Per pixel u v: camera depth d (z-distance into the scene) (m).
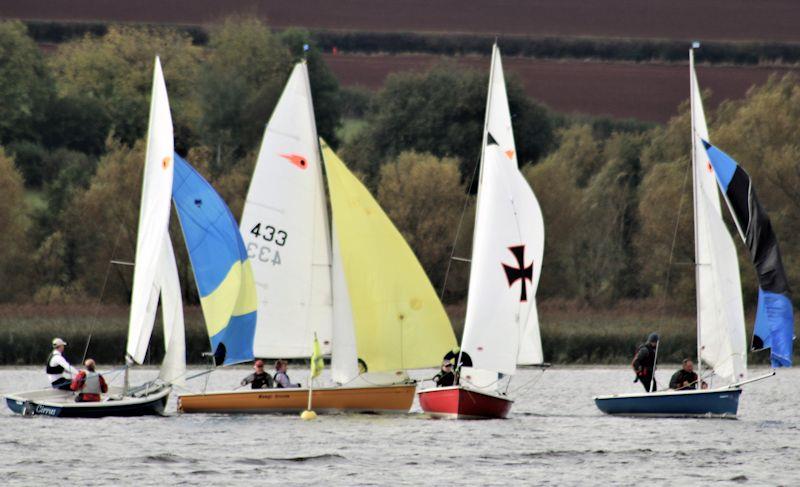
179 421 141.25
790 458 121.56
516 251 143.12
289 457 118.69
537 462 118.19
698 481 110.12
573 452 123.56
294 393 146.38
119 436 129.88
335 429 135.75
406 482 108.06
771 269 146.75
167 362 148.50
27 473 110.44
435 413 144.88
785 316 146.50
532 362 147.88
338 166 148.38
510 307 142.88
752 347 147.88
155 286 148.38
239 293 150.00
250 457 118.50
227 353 150.38
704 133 150.38
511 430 137.50
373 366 146.75
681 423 146.38
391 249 147.00
